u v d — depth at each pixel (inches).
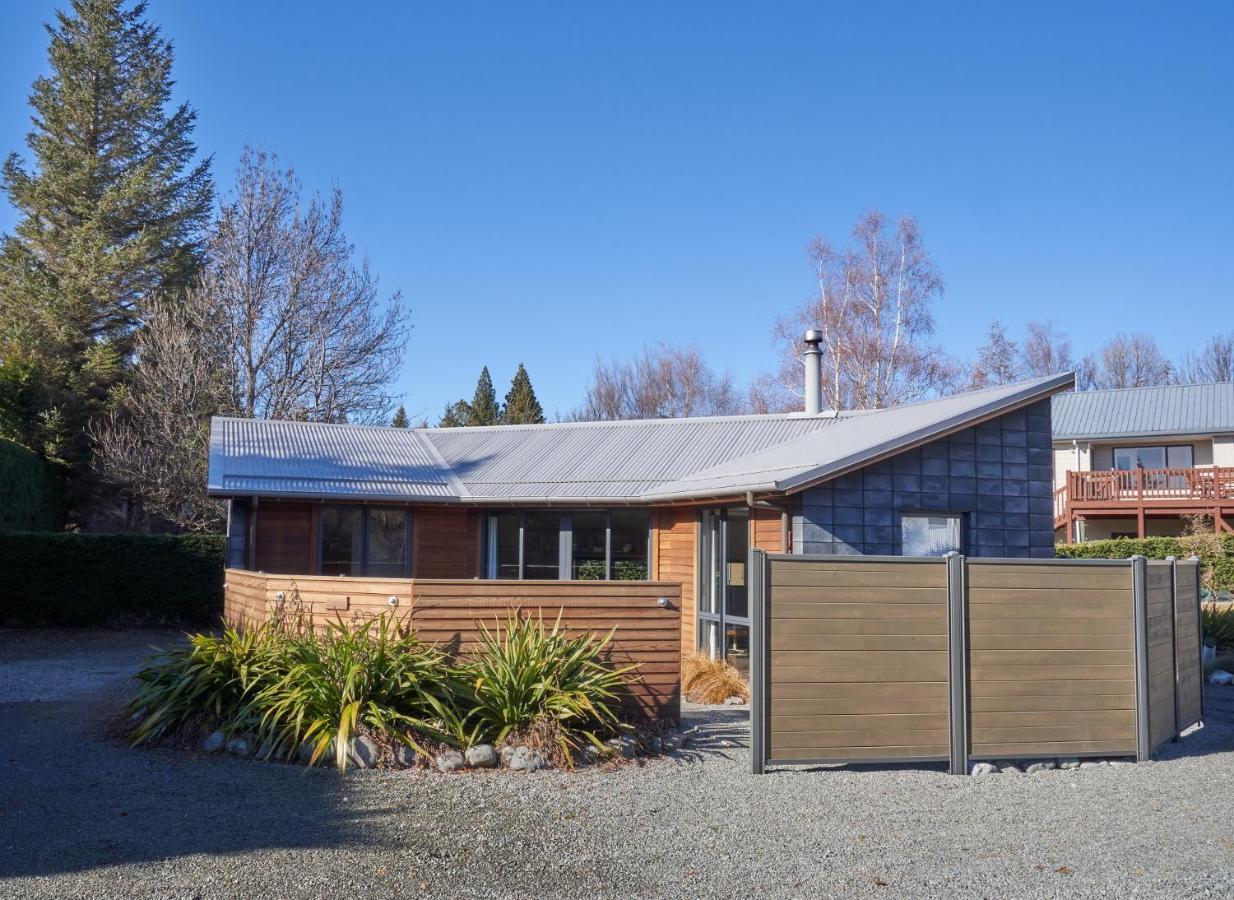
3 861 210.7
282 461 721.0
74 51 1444.4
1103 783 315.6
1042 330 2196.1
